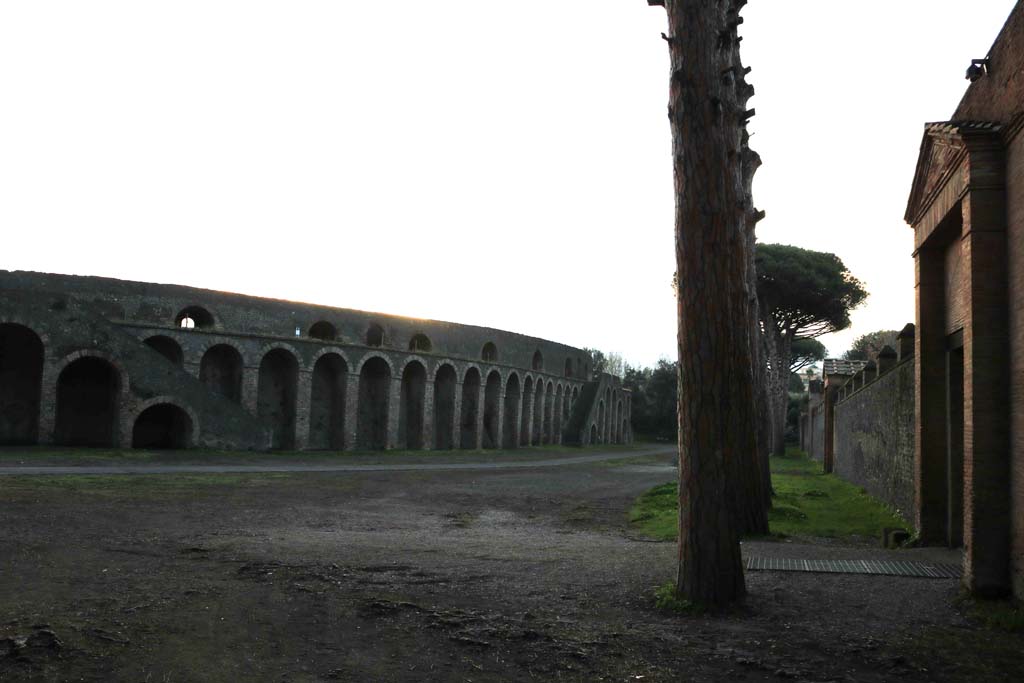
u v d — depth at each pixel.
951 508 12.35
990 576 8.27
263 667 5.90
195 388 36.16
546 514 18.58
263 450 38.16
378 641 6.62
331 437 48.06
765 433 19.56
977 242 8.69
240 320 42.50
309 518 16.14
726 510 7.93
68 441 37.00
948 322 12.61
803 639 6.82
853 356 80.50
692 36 8.30
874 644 6.67
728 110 14.89
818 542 14.26
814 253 48.59
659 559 10.83
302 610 7.49
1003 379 8.47
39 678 5.45
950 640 6.83
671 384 94.19
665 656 6.34
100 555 10.18
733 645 6.64
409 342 52.00
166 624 6.85
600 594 8.45
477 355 58.12
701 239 8.09
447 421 54.97
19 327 34.66
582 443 73.00
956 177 9.87
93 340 33.56
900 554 11.45
